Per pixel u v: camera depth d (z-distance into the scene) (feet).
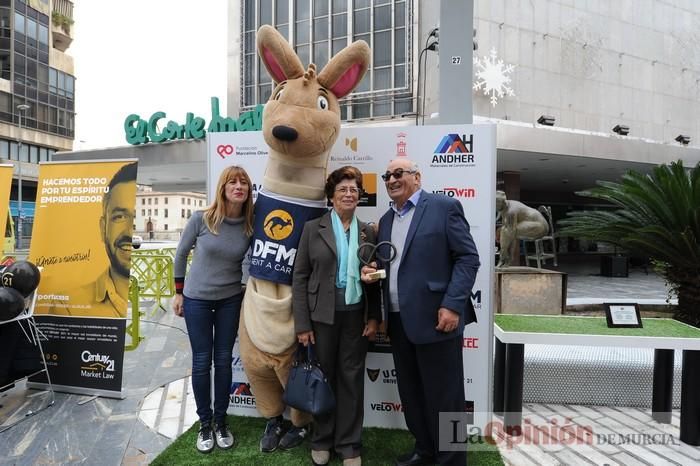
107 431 9.97
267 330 8.32
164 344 17.40
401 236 7.80
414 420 8.14
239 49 54.39
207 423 8.97
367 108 47.62
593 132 40.68
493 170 9.05
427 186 9.25
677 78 49.32
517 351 9.71
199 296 8.68
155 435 9.79
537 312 19.72
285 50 8.24
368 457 8.70
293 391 7.86
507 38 40.32
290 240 8.40
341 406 8.23
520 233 21.03
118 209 11.80
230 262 8.76
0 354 10.98
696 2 50.24
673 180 13.74
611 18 45.55
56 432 9.93
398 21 47.06
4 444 9.41
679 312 14.44
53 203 12.28
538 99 41.73
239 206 8.64
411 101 45.83
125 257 11.72
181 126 45.16
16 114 111.14
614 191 15.75
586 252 67.21
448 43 10.61
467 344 9.32
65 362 12.09
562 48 42.73
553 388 11.53
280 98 8.13
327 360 8.05
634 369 11.33
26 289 11.06
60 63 122.42
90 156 50.42
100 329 11.87
